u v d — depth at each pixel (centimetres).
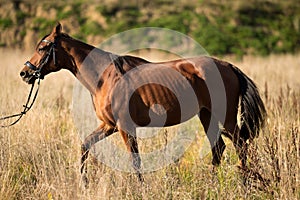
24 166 1010
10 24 4062
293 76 2170
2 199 873
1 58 2956
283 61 2925
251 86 1055
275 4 4572
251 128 1040
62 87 1745
